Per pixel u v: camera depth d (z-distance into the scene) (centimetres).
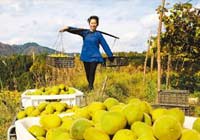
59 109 411
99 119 229
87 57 1016
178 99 698
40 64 1426
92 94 917
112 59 1039
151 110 239
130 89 1248
